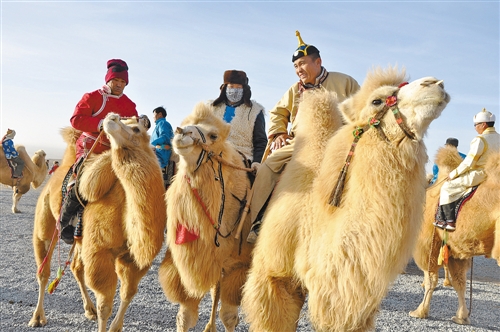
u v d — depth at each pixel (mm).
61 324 5809
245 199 4562
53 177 5871
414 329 6234
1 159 16672
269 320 3801
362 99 3668
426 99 3234
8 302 6598
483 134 6680
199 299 4523
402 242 3402
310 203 3727
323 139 4012
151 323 5957
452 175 6605
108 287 4836
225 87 5652
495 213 6516
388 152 3406
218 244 4230
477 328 6422
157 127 8305
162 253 10352
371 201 3367
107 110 5742
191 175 4160
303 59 4871
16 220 15336
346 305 3369
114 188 4914
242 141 5547
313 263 3555
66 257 10109
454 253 6809
